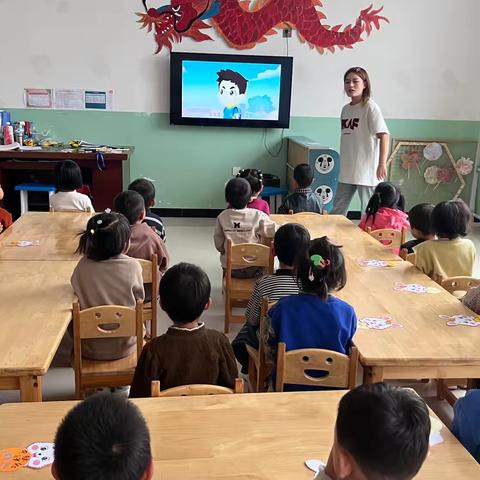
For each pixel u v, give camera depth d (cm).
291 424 146
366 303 244
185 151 631
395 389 100
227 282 336
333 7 606
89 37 590
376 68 625
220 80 605
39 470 126
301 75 621
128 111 612
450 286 273
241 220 359
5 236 329
